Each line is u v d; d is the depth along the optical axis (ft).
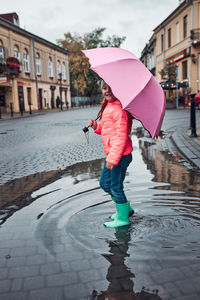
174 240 7.29
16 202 10.73
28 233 7.95
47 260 6.51
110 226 8.17
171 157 17.97
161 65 109.91
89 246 7.09
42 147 24.25
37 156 20.29
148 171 14.58
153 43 121.49
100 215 9.08
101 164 16.99
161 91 7.85
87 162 17.70
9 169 16.51
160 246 7.00
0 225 8.58
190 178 13.08
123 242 7.25
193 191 11.18
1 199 11.16
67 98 147.74
